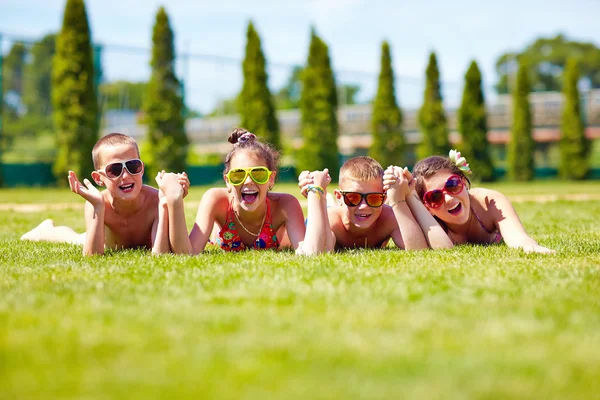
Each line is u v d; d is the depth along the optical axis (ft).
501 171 112.06
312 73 91.66
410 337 6.84
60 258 14.14
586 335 6.93
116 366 5.94
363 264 12.36
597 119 132.16
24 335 6.96
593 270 11.41
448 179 15.97
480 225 16.80
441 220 16.76
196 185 91.30
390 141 95.96
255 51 87.25
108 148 15.74
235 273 11.25
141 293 9.37
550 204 39.22
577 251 14.57
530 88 106.52
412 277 10.67
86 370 5.83
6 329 7.21
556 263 12.51
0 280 10.75
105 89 88.43
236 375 5.69
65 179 77.15
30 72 91.56
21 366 5.95
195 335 6.95
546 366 5.90
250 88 87.30
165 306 8.41
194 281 10.43
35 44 78.23
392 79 95.96
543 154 135.23
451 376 5.64
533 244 15.29
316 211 15.20
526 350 6.38
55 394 5.27
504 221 16.20
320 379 5.57
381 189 15.88
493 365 5.92
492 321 7.50
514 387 5.37
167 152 82.89
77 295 9.23
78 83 76.48
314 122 91.76
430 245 15.51
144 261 13.23
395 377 5.61
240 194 15.51
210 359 6.12
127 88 111.34
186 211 32.71
